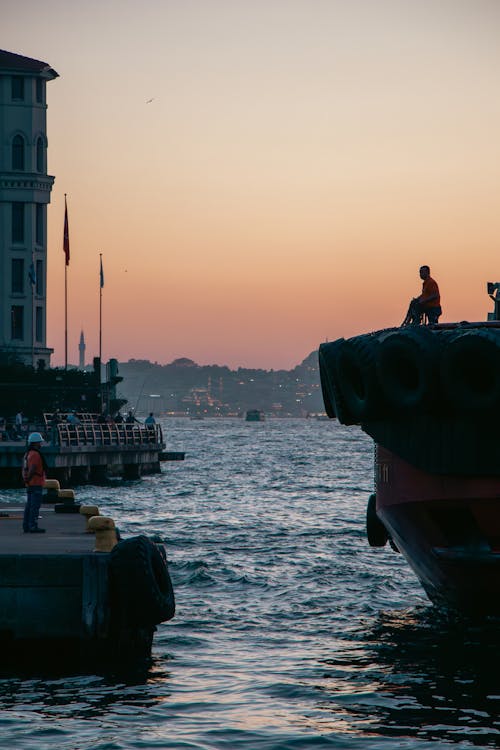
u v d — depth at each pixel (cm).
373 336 4031
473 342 3634
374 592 5025
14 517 5475
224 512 9625
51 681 3447
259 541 7138
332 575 5512
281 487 13312
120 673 3559
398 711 3133
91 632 3472
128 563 3522
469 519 3872
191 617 4469
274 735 2905
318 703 3209
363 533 7631
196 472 16938
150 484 13838
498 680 3462
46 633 3522
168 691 3331
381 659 3750
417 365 3744
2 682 3431
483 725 3005
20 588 3528
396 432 3944
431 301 4506
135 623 3559
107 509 9944
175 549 6681
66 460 12500
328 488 13112
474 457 3709
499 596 3962
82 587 3528
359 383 4084
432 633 4162
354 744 2836
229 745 2820
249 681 3466
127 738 2866
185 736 2891
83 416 15425
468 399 3672
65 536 4503
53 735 2891
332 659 3750
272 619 4444
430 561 4088
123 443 15000
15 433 15200
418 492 3925
